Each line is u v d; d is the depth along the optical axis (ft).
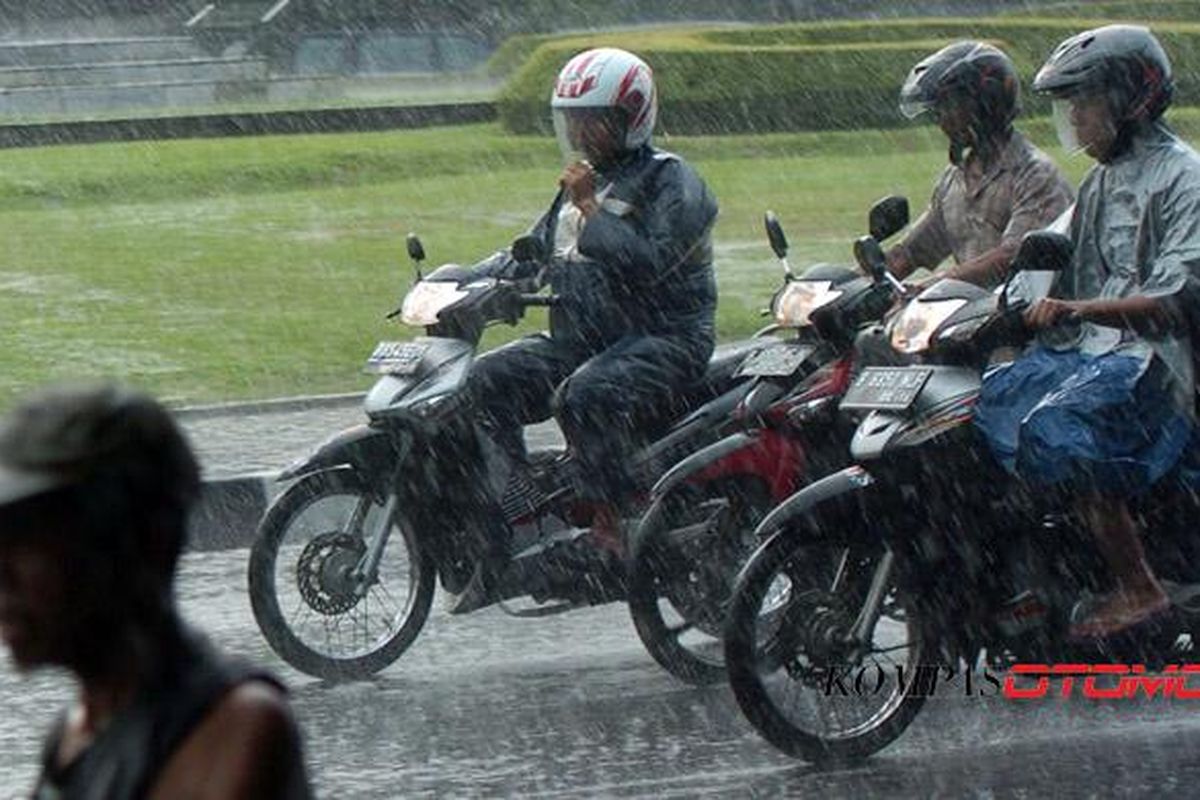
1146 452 59.36
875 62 272.92
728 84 269.85
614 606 84.12
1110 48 60.08
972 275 68.69
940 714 66.39
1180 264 59.06
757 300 148.97
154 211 205.57
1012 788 58.59
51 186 219.20
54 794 21.22
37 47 367.86
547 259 70.64
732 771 60.90
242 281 161.48
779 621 61.11
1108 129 60.59
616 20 408.87
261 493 97.76
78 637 20.89
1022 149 71.46
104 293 156.25
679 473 67.15
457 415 70.38
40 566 20.65
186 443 21.30
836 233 182.39
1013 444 59.21
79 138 257.75
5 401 120.57
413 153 244.63
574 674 72.95
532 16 401.90
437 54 395.75
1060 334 61.46
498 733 65.41
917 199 205.87
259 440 112.57
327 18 389.80
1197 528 60.90
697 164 242.58
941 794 58.08
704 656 70.54
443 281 72.28
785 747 59.93
